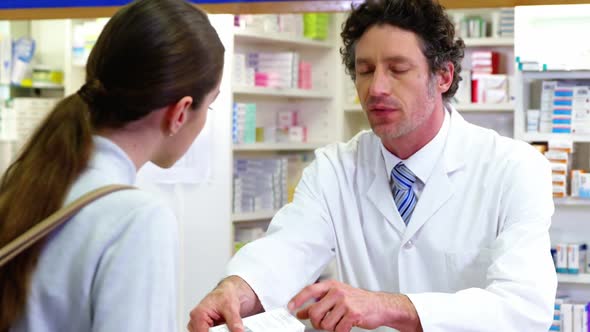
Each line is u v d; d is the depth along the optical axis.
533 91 4.05
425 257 2.09
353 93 5.86
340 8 3.01
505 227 1.99
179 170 3.87
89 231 1.21
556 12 3.37
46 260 1.22
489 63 5.48
